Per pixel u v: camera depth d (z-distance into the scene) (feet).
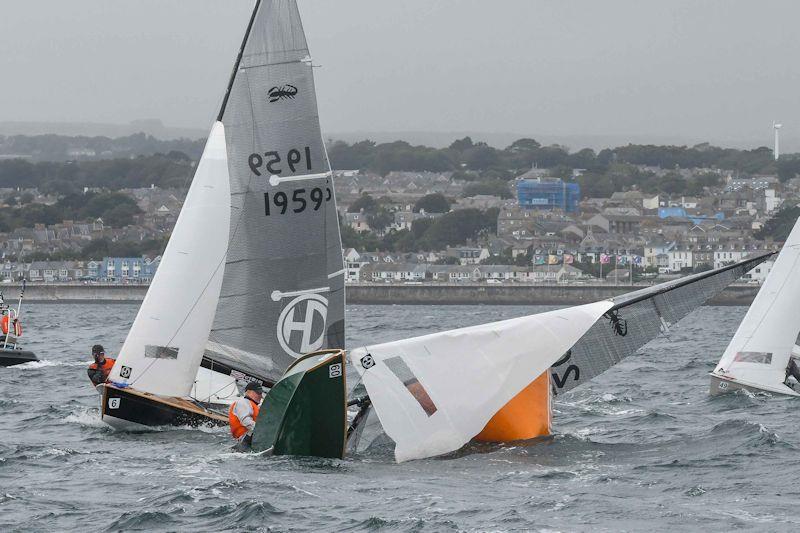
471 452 281.95
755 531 206.90
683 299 302.86
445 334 280.10
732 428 315.78
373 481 249.14
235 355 331.98
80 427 337.72
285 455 273.95
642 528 209.97
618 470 262.06
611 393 447.83
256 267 331.57
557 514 220.23
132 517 215.92
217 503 228.02
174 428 318.24
